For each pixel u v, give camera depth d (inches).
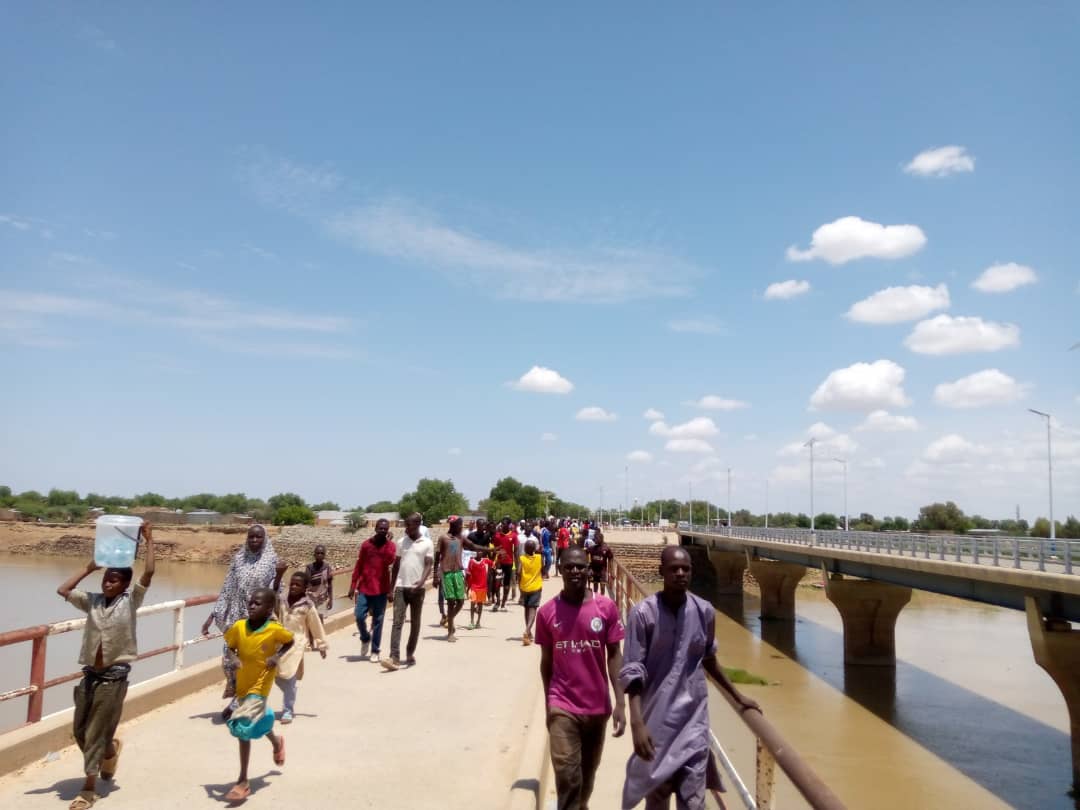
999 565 1111.6
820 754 956.0
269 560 358.9
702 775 181.2
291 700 354.6
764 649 1770.4
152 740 318.0
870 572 1536.7
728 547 2790.4
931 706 1215.6
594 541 792.9
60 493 6171.3
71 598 245.1
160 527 4045.3
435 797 262.7
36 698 300.8
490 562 818.8
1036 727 1101.1
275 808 248.5
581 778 216.5
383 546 510.9
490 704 395.9
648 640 186.5
